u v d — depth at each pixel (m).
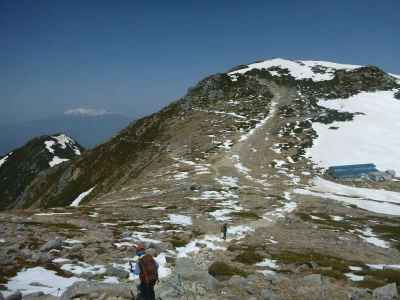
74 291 17.81
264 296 19.33
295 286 22.48
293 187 91.62
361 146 128.88
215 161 114.19
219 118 163.12
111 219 49.69
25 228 37.16
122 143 164.62
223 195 76.81
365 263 36.66
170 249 34.28
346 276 28.12
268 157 118.50
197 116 170.38
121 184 125.31
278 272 27.94
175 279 19.80
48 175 187.12
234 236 44.84
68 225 42.22
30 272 23.28
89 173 157.50
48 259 26.11
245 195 77.50
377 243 50.25
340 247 43.88
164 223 48.72
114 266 26.39
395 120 155.25
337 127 147.38
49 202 156.62
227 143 131.75
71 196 148.62
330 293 21.62
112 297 17.05
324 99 183.25
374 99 181.38
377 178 104.56
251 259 31.78
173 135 153.38
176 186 87.25
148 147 149.38
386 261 40.34
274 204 71.06
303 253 37.00
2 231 34.78
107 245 32.09
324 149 126.19
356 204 81.31
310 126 147.75
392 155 121.88
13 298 17.30
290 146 128.12
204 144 133.12
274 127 147.50
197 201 70.06
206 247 36.94
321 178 103.56
